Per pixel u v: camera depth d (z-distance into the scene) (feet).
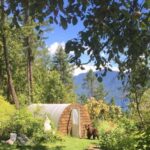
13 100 108.68
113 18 15.58
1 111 76.89
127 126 65.72
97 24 15.92
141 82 19.57
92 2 15.49
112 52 16.85
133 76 19.63
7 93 126.72
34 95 148.77
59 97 178.91
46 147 68.80
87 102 127.95
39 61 175.73
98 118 120.37
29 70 150.92
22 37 110.22
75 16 15.61
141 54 17.04
